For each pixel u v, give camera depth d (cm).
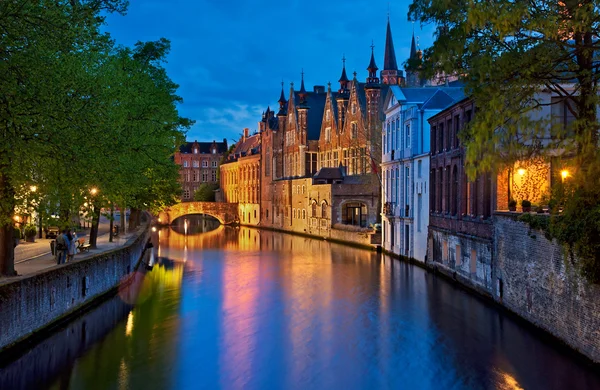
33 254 3622
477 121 1712
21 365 2025
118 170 2495
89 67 2433
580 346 1962
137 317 2773
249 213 11862
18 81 1772
